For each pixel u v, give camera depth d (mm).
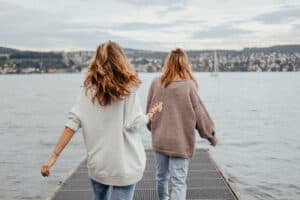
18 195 10336
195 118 4660
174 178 4691
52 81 168250
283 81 145125
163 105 4730
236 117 33125
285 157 15984
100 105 3188
